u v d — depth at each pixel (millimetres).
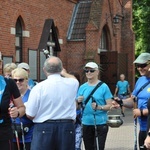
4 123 7195
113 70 31359
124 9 36656
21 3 24344
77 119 10914
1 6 22266
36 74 25344
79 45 30516
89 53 29922
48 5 27656
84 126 10852
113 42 34344
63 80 7945
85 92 10828
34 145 7816
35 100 7773
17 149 8969
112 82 31375
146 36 48188
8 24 23016
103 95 10742
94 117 10664
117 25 34781
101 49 32625
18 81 9141
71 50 30656
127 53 34469
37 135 7801
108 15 32688
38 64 25469
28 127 8945
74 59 30609
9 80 7395
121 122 10062
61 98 7824
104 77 31547
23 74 9188
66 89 7891
